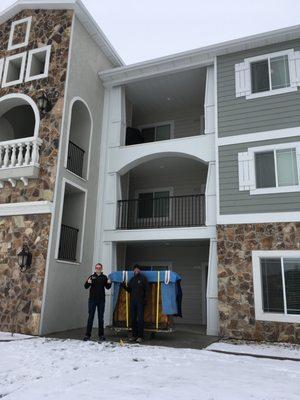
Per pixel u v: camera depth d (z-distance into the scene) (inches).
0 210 427.5
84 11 477.4
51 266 394.0
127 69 511.8
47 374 212.4
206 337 373.4
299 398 172.9
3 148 446.9
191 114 609.3
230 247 396.8
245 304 374.9
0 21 530.6
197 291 539.5
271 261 378.9
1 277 405.1
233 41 446.0
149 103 597.6
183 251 564.7
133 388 184.7
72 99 457.7
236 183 413.7
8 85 484.4
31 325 372.5
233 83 448.8
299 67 419.8
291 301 360.8
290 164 398.0
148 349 298.2
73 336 366.6
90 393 175.3
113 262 476.7
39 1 488.1
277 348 317.1
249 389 187.3
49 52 472.1
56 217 408.8
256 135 419.5
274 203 391.2
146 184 613.3
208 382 199.8
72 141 501.0
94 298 350.3
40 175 421.7
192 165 562.6
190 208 569.9
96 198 500.1
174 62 488.4
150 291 374.9
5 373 213.9
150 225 584.1
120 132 522.0
